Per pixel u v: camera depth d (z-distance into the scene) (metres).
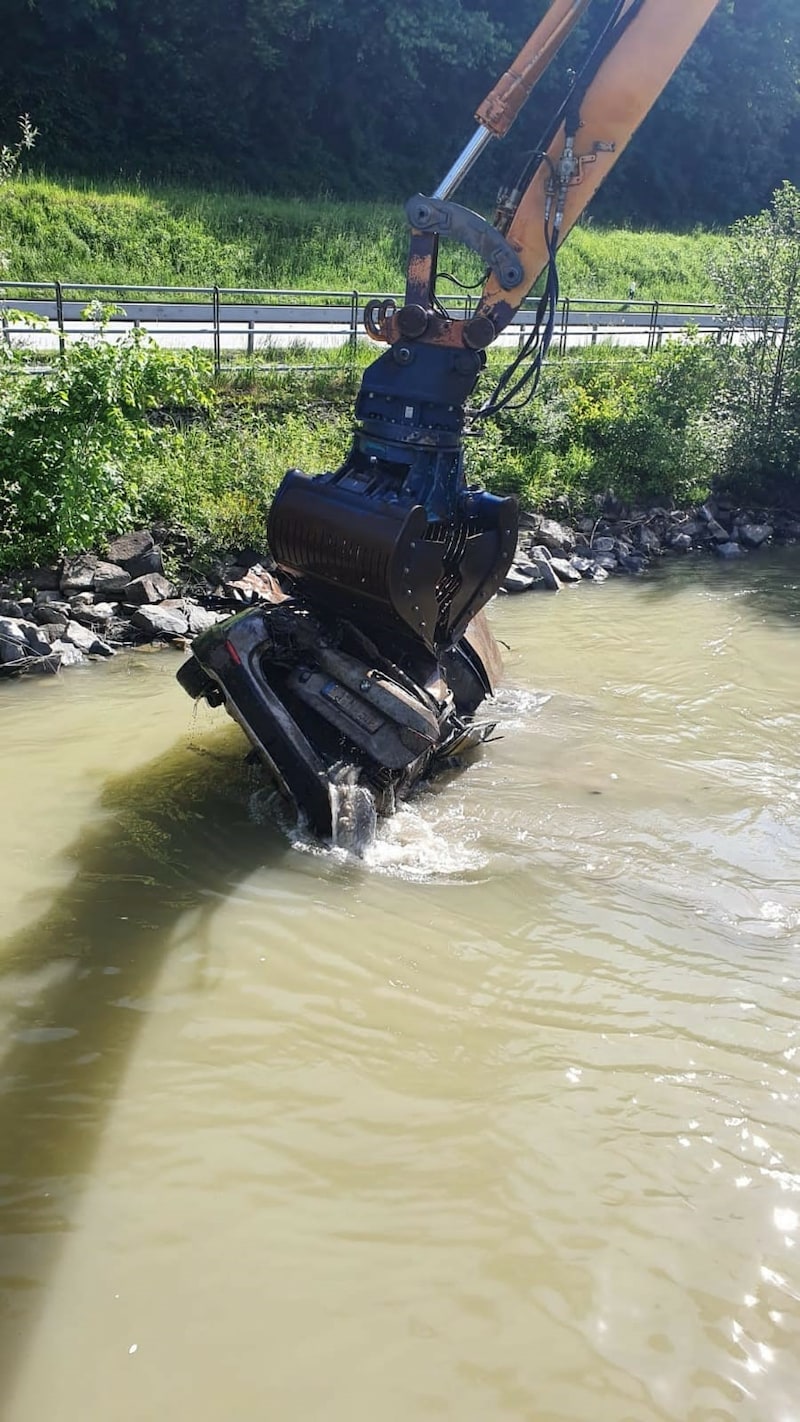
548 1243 4.39
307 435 15.20
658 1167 4.78
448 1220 4.48
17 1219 4.41
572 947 6.33
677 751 9.22
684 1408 3.78
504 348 20.52
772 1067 5.41
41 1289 4.13
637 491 17.98
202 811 7.72
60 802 7.78
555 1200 4.59
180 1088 5.13
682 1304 4.16
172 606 11.92
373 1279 4.22
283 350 18.59
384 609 7.41
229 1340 3.96
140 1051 5.36
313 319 22.33
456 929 6.46
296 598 8.16
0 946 6.12
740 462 19.06
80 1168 4.66
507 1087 5.21
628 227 48.34
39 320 12.81
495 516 8.20
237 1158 4.74
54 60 36.25
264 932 6.35
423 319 7.26
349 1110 5.04
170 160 37.88
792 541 18.00
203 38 38.72
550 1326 4.05
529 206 7.87
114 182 32.44
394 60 42.81
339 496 7.36
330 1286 4.18
